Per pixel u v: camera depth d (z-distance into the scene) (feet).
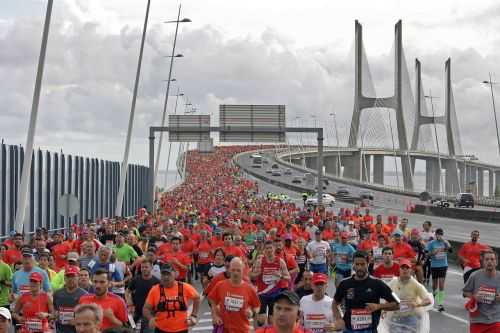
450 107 585.22
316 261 66.74
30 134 81.66
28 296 37.60
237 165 619.67
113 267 46.73
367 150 641.40
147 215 119.24
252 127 168.35
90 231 63.00
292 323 20.35
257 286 48.47
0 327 28.91
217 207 185.68
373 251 63.98
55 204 136.98
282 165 632.38
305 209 157.48
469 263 61.26
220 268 50.80
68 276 35.99
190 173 525.75
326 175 547.90
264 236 68.69
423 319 40.29
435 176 598.75
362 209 285.84
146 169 259.39
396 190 417.90
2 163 110.63
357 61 602.03
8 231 113.39
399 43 560.61
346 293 32.58
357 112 604.49
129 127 140.36
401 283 40.27
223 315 36.24
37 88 81.76
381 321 40.32
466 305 38.47
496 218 217.97
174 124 167.43
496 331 38.01
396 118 558.97
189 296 34.96
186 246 73.00
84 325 20.15
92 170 167.43
